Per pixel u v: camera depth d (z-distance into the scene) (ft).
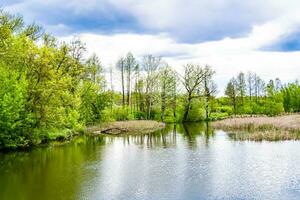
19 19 140.67
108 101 214.07
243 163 87.04
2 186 68.49
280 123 159.12
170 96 277.85
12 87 107.65
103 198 60.85
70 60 160.45
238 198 60.03
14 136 112.47
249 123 171.12
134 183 70.33
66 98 147.33
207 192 63.67
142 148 118.01
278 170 78.59
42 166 87.30
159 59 287.28
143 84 286.25
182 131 182.80
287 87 327.06
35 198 60.95
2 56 109.81
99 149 116.67
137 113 272.92
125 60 287.07
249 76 383.24
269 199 59.11
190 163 88.74
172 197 61.21
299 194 61.31
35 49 118.42
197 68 270.46
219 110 343.87
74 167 85.92
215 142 127.95
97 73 225.56
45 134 130.62
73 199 60.39
